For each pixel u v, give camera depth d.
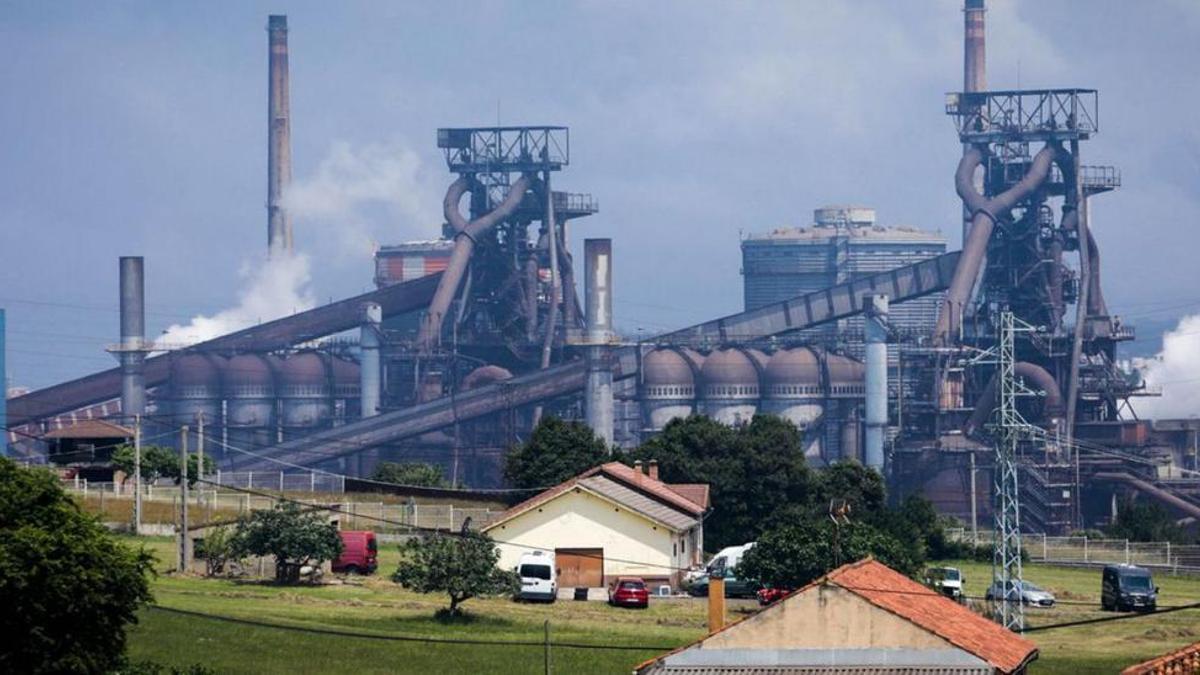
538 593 183.25
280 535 187.50
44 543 109.12
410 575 169.12
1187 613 196.50
